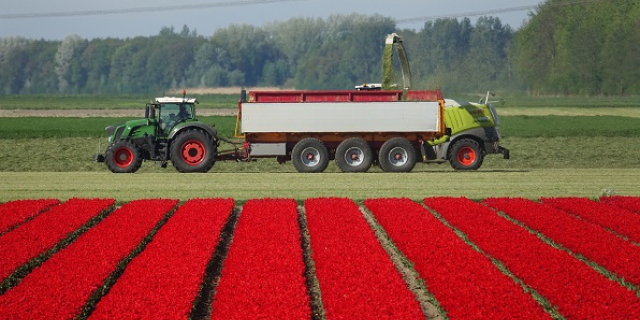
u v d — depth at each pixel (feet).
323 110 309.63
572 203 228.02
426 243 167.53
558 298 125.80
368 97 315.78
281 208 213.87
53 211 210.79
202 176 301.43
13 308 119.85
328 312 118.83
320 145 310.24
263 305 120.67
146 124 314.14
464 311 118.52
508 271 153.28
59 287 131.75
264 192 253.44
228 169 357.82
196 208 213.25
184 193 251.39
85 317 125.90
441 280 136.98
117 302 122.52
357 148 310.04
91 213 207.21
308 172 311.27
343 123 310.24
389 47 344.49
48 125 568.82
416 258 154.40
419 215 203.00
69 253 158.10
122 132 317.63
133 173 314.55
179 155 311.06
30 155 404.57
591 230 185.47
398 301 122.72
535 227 190.90
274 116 309.42
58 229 184.75
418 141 317.42
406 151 311.06
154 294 126.62
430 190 259.80
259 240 169.48
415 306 120.57
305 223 207.72
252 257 152.56
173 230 181.16
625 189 265.75
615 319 115.65
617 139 483.51
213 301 130.21
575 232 182.39
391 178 292.40
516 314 116.37
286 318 114.32
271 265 146.10
